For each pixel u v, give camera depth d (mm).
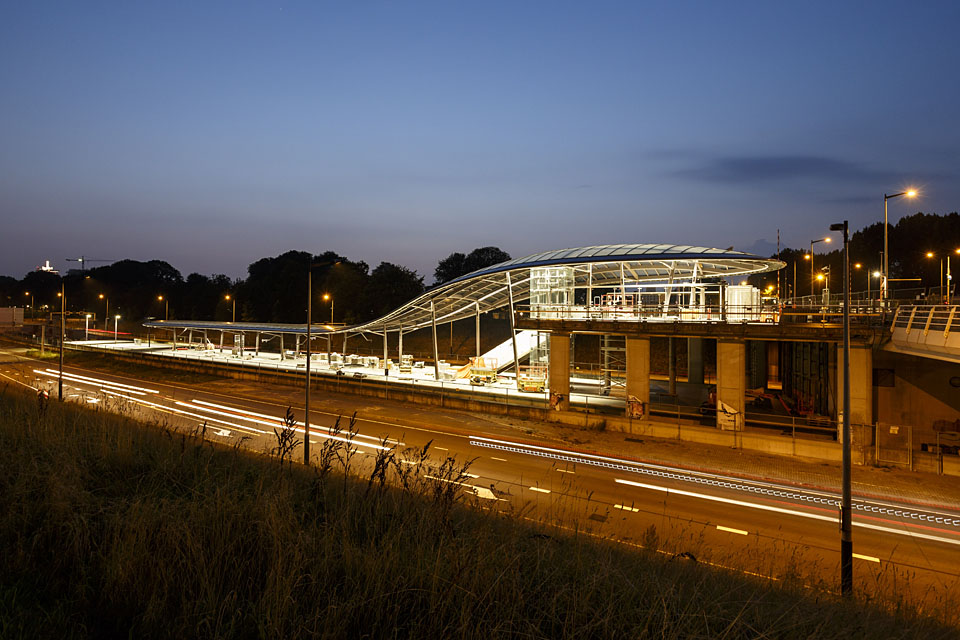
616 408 34812
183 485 7508
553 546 6457
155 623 4238
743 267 36031
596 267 39188
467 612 4379
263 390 46312
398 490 7934
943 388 26125
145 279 154875
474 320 79250
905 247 69750
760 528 17078
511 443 28047
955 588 13156
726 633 4762
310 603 4605
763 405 37438
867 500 20234
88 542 5277
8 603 4320
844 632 5773
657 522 17016
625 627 4793
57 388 41438
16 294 157375
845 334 12672
